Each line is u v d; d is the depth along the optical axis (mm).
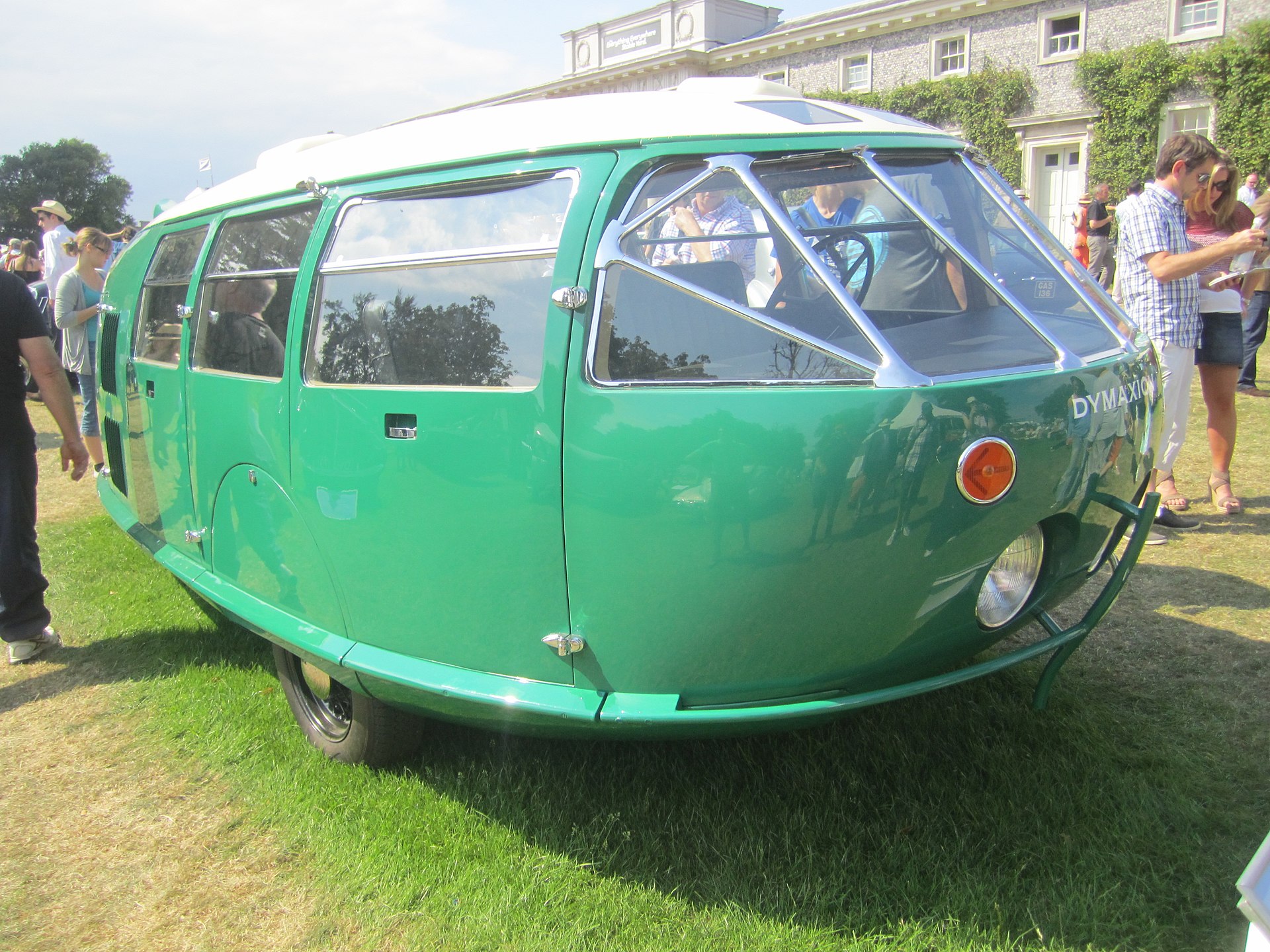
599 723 2506
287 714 3807
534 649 2615
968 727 3350
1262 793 2955
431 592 2756
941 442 2295
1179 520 5359
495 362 2600
